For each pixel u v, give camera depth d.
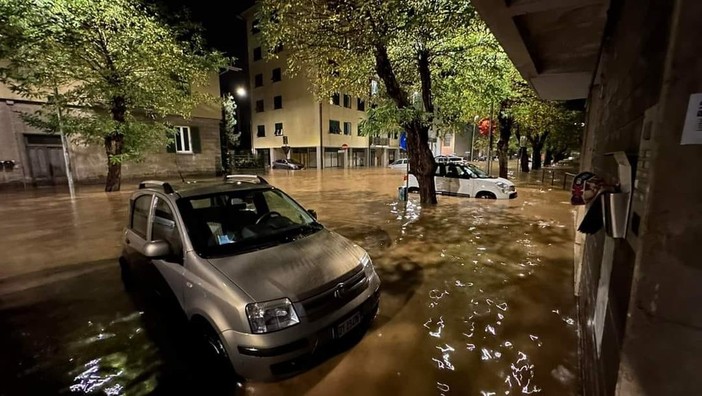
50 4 9.22
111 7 10.01
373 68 8.88
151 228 3.29
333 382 2.42
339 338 2.50
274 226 3.28
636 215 1.13
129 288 4.10
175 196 3.08
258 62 32.12
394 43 7.96
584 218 1.69
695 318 0.93
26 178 13.36
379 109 8.20
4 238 6.35
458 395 2.29
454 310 3.48
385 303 3.64
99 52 10.38
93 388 2.41
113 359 2.73
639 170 1.16
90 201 10.28
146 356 2.76
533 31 3.40
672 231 0.94
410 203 10.03
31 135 13.36
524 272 4.53
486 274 4.46
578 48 3.88
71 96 10.52
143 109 12.34
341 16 6.78
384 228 7.01
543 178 15.78
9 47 8.69
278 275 2.44
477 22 6.69
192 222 2.88
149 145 12.31
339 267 2.70
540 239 6.13
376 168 30.83
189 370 2.58
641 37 1.44
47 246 5.87
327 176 20.86
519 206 9.33
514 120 16.56
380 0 6.50
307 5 6.58
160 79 11.36
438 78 9.21
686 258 0.92
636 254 1.04
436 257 5.16
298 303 2.31
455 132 9.70
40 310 3.55
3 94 12.52
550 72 4.77
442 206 9.45
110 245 5.92
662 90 0.93
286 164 28.02
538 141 24.48
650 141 1.02
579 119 16.67
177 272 2.74
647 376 1.01
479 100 9.76
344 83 9.52
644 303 1.00
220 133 19.66
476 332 3.06
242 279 2.36
